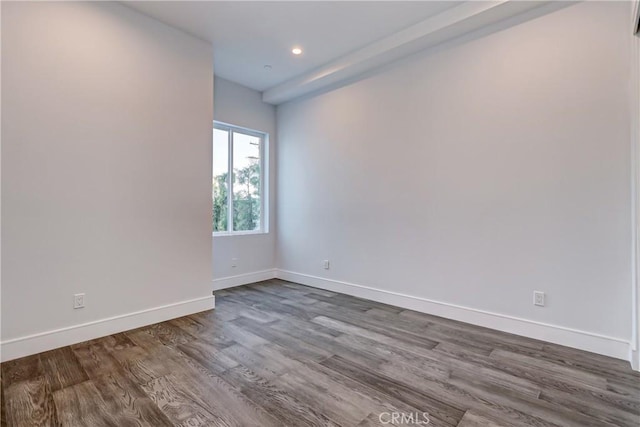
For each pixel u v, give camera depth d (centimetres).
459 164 309
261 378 205
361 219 394
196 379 204
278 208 499
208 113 345
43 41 239
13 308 229
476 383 200
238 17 299
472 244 302
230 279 446
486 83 290
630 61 224
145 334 277
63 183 250
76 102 255
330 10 288
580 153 245
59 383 198
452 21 284
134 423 162
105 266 273
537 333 266
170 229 315
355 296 400
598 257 239
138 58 290
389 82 362
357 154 396
